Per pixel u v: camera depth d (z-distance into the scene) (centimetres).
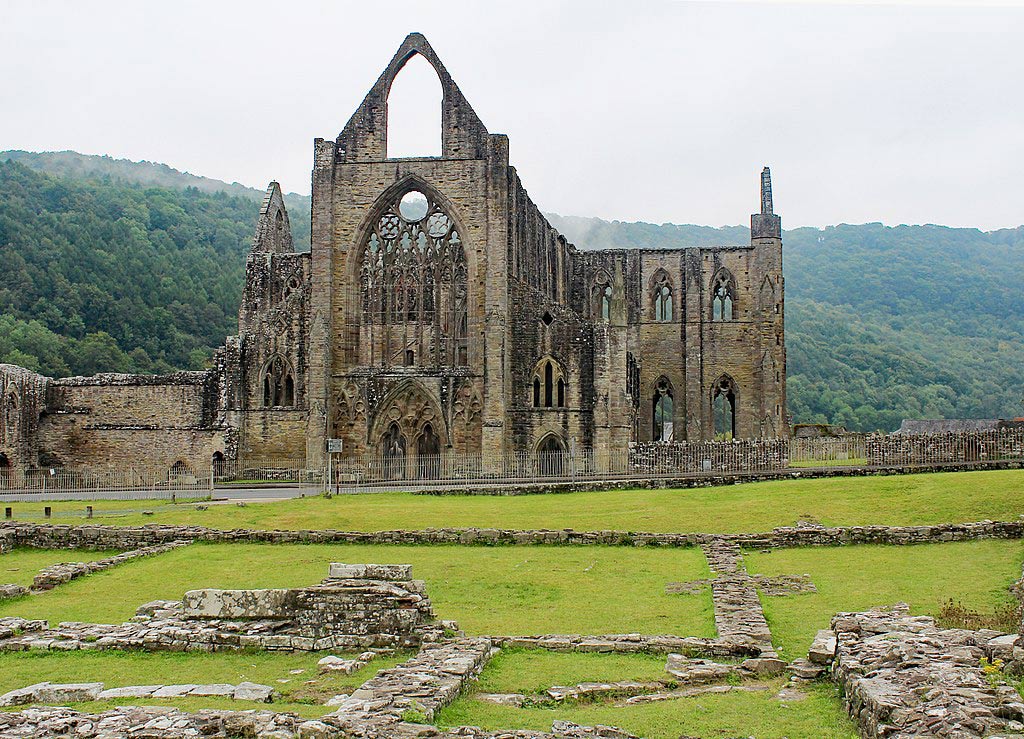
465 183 8019
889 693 1641
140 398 8606
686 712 1841
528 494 6138
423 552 4009
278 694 2016
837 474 6228
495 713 1867
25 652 2416
